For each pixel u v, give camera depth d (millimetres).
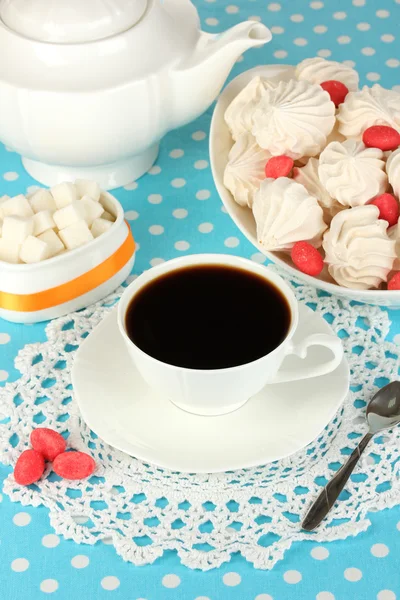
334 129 969
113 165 990
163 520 790
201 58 941
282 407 818
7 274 875
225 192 950
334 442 824
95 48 913
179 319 809
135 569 774
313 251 886
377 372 862
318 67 1001
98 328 856
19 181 1009
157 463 787
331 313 904
